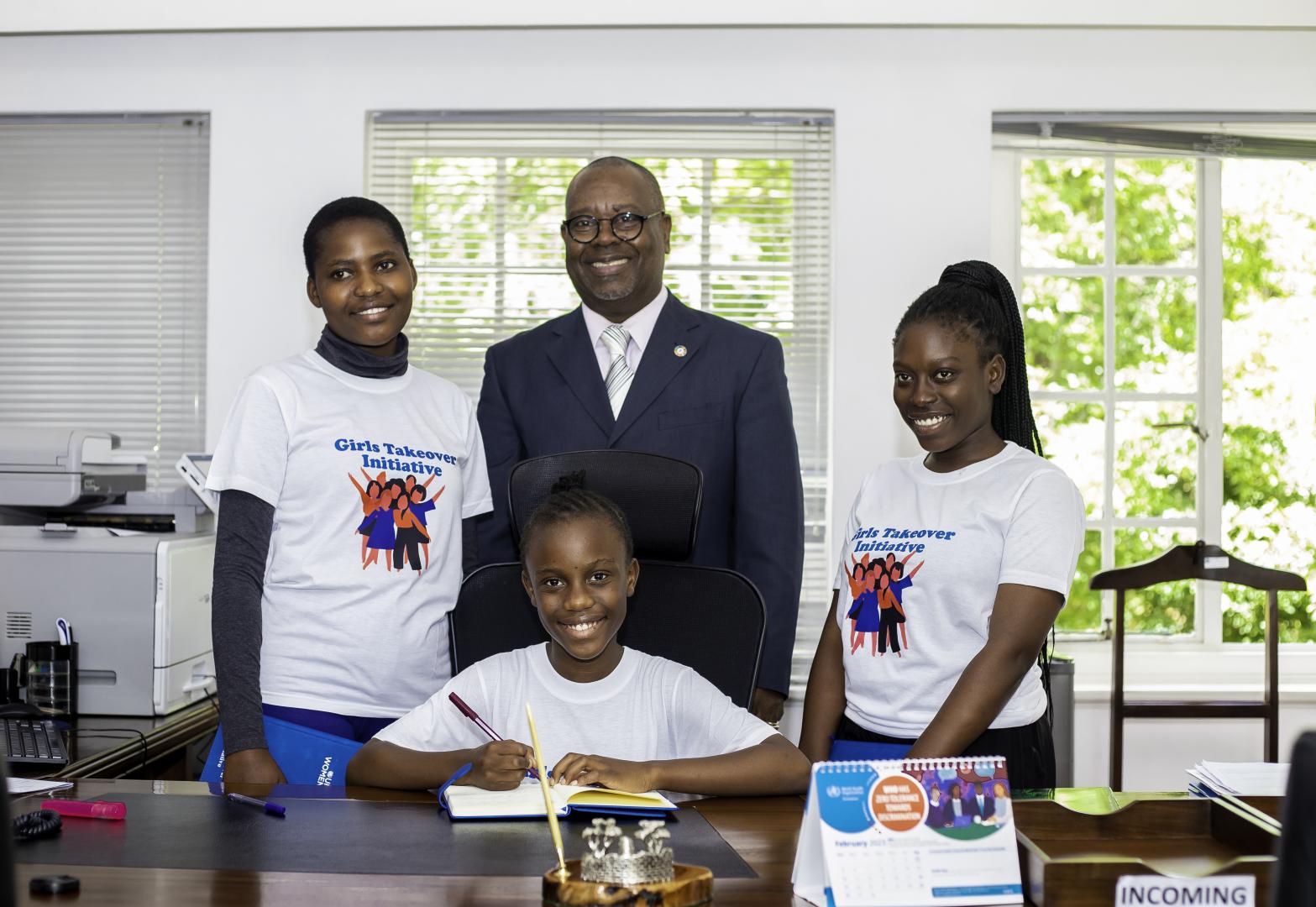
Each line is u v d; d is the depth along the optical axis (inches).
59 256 128.2
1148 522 131.3
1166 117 121.7
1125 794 52.6
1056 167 130.0
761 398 88.0
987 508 64.4
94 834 48.6
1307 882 27.8
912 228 121.0
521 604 69.8
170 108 124.4
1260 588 113.0
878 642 65.5
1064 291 130.5
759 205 125.8
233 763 65.2
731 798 56.7
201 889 41.5
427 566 71.0
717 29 121.3
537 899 40.8
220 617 67.4
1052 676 109.6
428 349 127.0
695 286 126.0
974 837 42.5
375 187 125.8
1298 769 28.6
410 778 57.2
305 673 68.8
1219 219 130.0
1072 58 120.6
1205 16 117.2
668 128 123.7
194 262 127.5
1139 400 131.0
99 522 103.3
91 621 92.1
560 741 61.7
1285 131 124.5
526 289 127.4
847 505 121.3
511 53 122.4
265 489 68.9
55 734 79.4
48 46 125.1
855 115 121.1
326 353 72.7
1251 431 131.5
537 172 126.9
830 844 41.6
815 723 68.5
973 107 120.6
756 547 85.5
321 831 49.4
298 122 123.3
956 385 65.3
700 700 62.1
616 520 62.6
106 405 127.6
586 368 88.7
